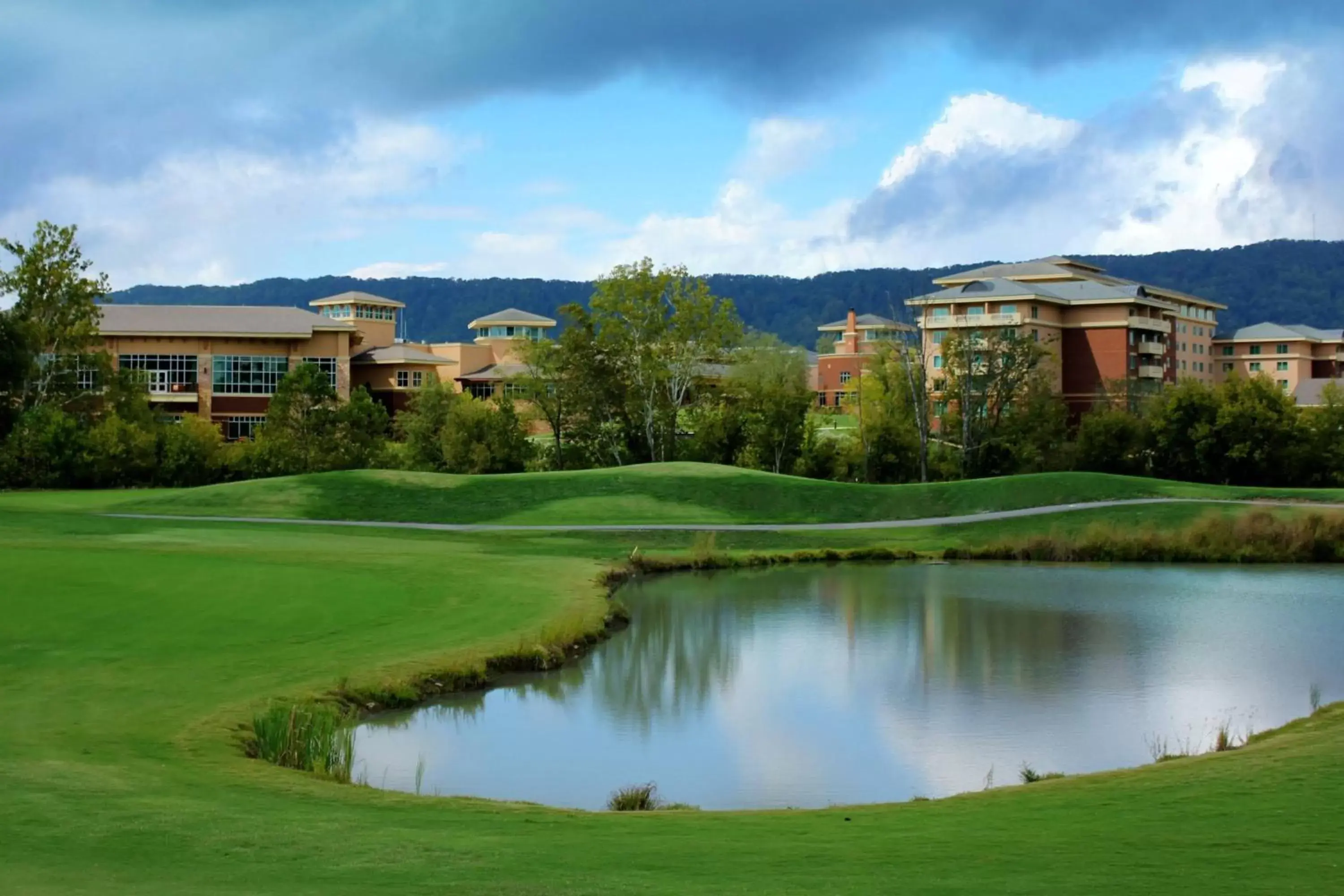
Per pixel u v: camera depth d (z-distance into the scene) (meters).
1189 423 98.62
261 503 71.56
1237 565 57.72
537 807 17.22
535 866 12.50
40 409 88.81
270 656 28.78
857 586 49.78
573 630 34.53
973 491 75.88
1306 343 178.38
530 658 31.75
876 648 35.88
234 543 51.41
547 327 168.88
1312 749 18.64
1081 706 28.30
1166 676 31.69
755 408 105.06
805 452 103.00
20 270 98.50
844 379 182.50
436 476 78.81
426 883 11.61
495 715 27.27
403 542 57.25
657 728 26.23
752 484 77.56
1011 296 129.25
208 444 89.62
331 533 60.69
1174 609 43.31
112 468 85.62
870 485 78.62
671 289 109.56
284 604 34.72
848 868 12.23
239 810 15.34
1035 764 23.34
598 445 106.75
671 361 108.69
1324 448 96.38
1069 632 38.50
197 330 123.12
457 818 15.72
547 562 49.50
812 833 14.53
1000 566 57.53
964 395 102.31
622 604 41.66
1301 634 37.78
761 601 45.34
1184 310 162.00
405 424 104.75
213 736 20.94
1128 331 135.12
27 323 95.25
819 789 21.73
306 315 129.75
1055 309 136.00
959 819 15.20
